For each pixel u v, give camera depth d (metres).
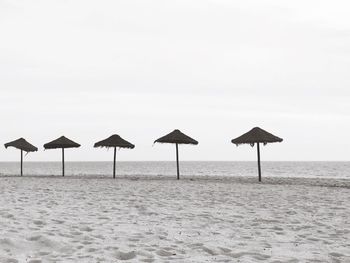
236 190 11.14
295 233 5.38
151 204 7.97
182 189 11.27
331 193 10.56
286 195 9.99
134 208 7.38
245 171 51.16
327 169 60.34
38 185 12.02
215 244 4.62
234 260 3.88
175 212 7.00
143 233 5.11
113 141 17.53
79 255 3.89
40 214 6.23
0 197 8.37
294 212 7.18
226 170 55.91
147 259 3.80
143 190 10.88
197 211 7.18
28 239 4.44
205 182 14.27
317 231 5.52
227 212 7.11
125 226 5.55
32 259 3.66
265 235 5.21
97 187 11.67
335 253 4.27
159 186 12.23
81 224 5.54
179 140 16.72
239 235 5.18
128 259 3.88
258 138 15.38
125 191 10.55
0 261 3.53
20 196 8.70
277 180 16.59
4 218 5.63
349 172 46.66
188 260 3.82
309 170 55.22
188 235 5.10
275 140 15.26
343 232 5.48
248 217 6.61
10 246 4.08
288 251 4.36
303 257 4.09
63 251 4.08
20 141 19.80
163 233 5.16
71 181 14.11
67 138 19.38
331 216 6.79
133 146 17.97
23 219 5.64
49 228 5.11
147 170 56.06
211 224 5.93
